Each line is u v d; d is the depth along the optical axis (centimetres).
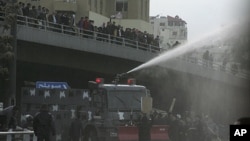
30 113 3925
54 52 6291
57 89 3906
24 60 6000
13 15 4228
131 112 3691
